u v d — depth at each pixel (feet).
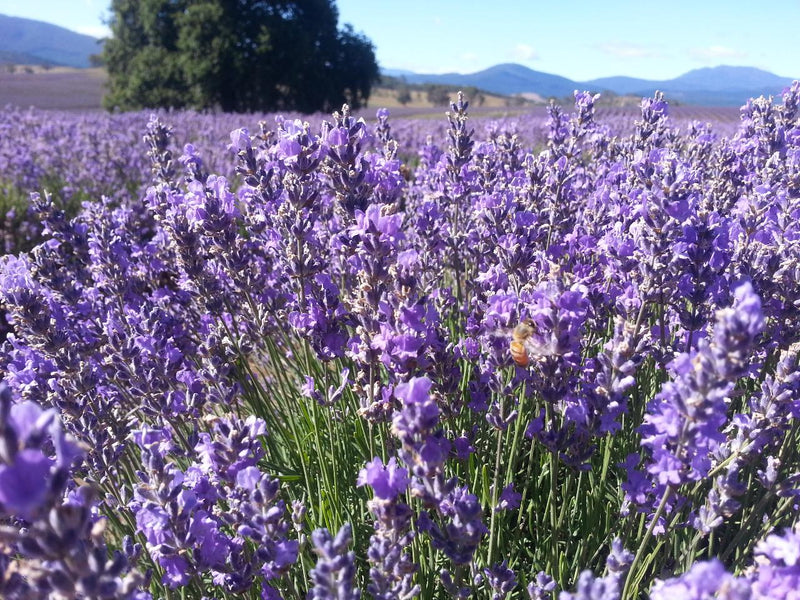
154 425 9.86
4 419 3.29
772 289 9.43
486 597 7.97
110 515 8.99
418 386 5.71
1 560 4.21
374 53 141.79
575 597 4.46
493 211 12.73
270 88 132.05
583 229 13.57
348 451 10.62
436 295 13.32
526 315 8.34
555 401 7.64
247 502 6.20
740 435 7.29
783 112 17.04
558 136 17.49
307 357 11.71
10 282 10.00
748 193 14.12
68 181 33.53
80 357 10.23
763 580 4.39
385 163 12.01
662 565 7.98
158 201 13.35
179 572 6.24
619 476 9.80
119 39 134.72
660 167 10.75
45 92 205.46
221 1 124.67
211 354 10.87
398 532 6.02
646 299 9.02
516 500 8.89
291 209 10.71
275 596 7.30
